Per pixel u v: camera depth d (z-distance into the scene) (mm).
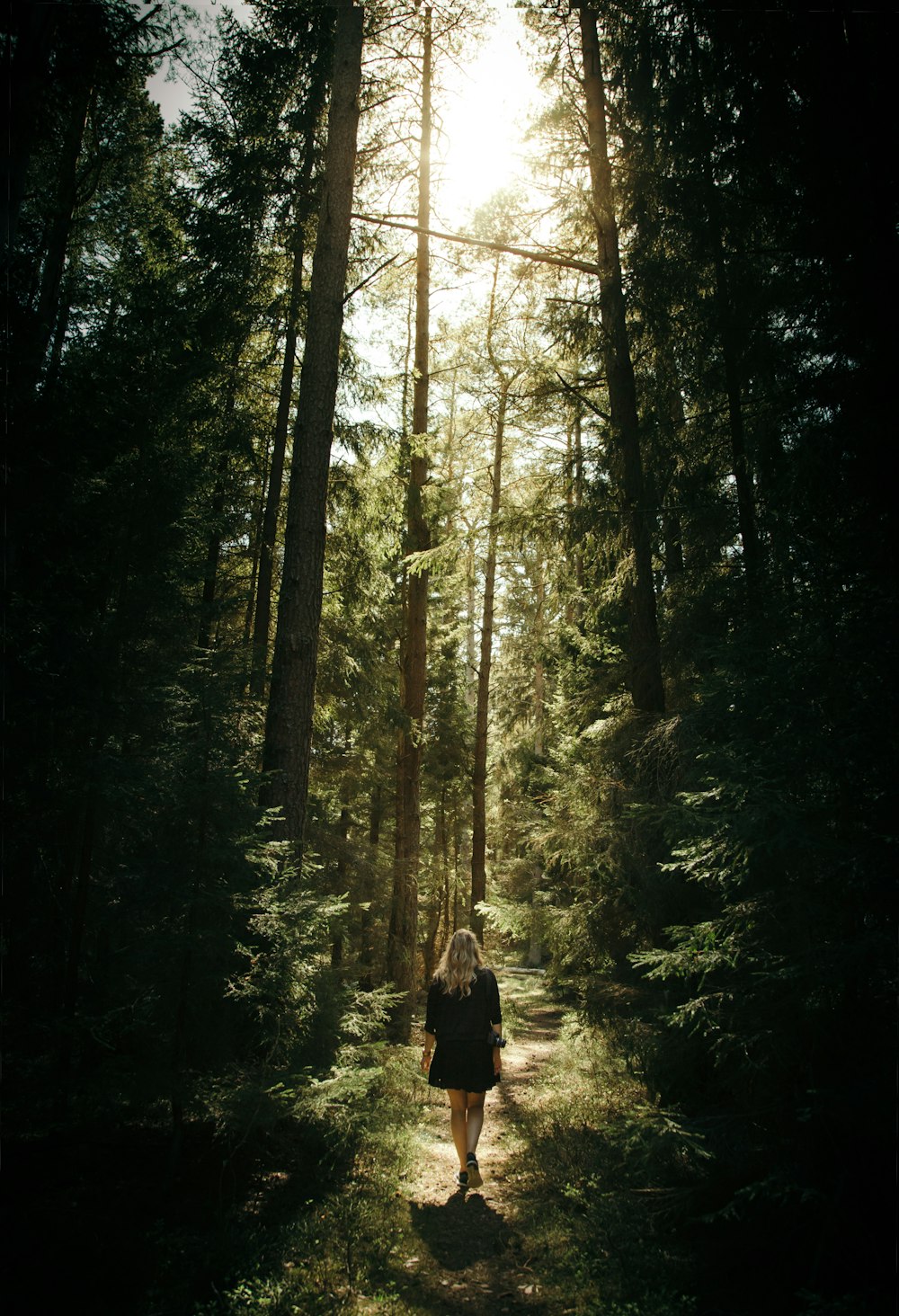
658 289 8336
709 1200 4168
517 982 19438
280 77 10062
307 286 11367
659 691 8148
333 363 8117
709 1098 4828
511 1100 7766
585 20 9266
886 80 4387
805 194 5168
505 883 20469
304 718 7348
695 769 6207
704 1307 3418
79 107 7043
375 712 12422
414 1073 8391
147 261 9992
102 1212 4082
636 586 8414
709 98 6617
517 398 10578
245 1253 3953
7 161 4621
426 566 9820
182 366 6301
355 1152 5684
